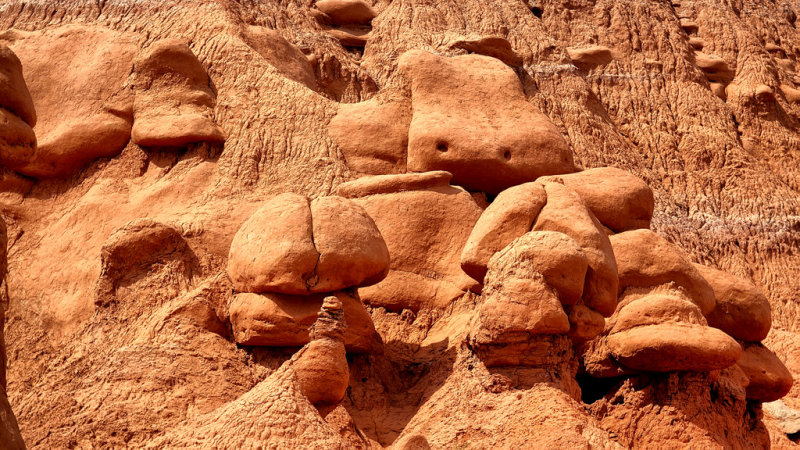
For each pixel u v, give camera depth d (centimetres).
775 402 1917
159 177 1814
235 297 1463
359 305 1443
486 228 1477
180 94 1895
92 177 1852
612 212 1697
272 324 1393
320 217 1434
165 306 1501
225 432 1069
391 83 1997
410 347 1587
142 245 1557
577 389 1388
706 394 1512
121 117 1884
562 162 1916
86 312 1619
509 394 1309
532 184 1526
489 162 1841
